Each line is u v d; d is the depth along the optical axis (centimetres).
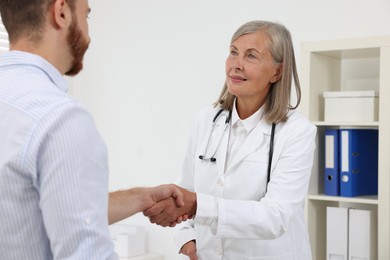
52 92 108
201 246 200
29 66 111
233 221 174
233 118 200
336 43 259
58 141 102
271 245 193
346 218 261
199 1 338
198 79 339
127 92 363
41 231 106
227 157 199
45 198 102
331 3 299
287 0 311
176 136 347
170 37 348
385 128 247
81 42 119
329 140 266
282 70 193
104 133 372
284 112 194
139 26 358
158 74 352
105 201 109
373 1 289
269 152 190
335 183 264
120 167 367
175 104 347
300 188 186
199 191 201
